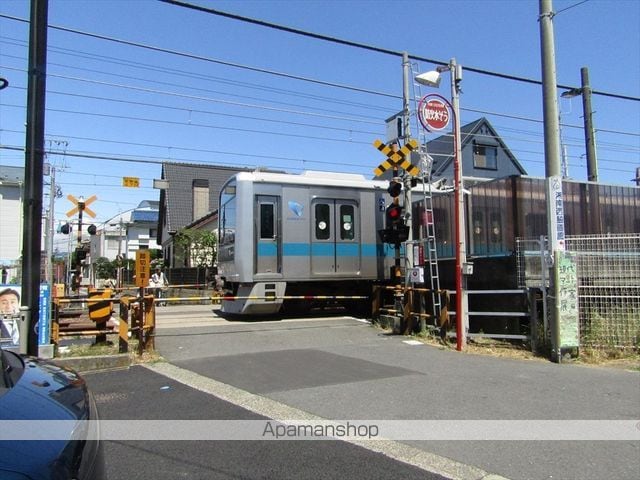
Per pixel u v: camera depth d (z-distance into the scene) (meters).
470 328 11.34
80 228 25.25
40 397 2.69
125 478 4.33
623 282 9.48
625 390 6.95
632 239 9.66
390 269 15.27
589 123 17.16
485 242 11.62
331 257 14.58
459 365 8.58
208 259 31.89
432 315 11.77
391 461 4.67
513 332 10.46
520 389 7.01
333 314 15.53
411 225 12.46
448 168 39.84
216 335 11.55
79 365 8.34
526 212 11.09
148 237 61.16
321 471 4.46
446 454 4.82
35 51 8.56
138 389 7.17
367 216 15.16
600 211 12.83
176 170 42.66
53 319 9.10
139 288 9.50
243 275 13.58
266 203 13.95
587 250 9.83
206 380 7.65
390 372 8.05
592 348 9.30
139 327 9.30
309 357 9.25
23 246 8.37
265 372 8.12
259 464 4.62
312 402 6.45
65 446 2.30
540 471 4.43
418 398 6.59
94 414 2.84
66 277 28.89
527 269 9.99
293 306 14.88
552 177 9.37
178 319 14.59
